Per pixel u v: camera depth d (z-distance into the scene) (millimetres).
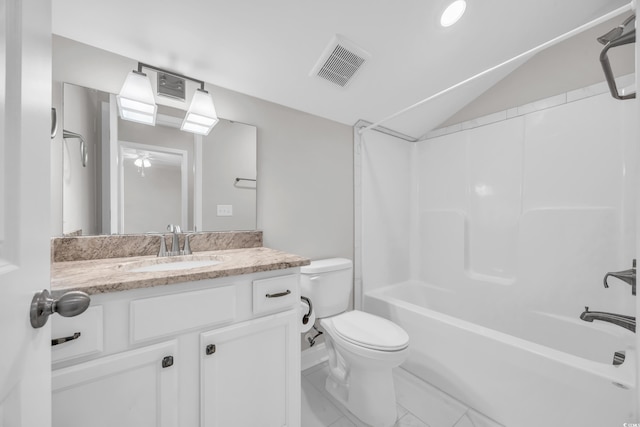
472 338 1266
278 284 990
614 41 797
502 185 1869
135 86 1109
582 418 952
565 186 1593
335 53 1371
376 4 1180
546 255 1642
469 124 2055
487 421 1205
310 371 1652
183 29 1110
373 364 1164
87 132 1090
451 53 1541
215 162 1393
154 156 1242
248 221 1488
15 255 355
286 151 1645
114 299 691
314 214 1767
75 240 1050
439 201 2250
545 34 1570
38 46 414
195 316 801
